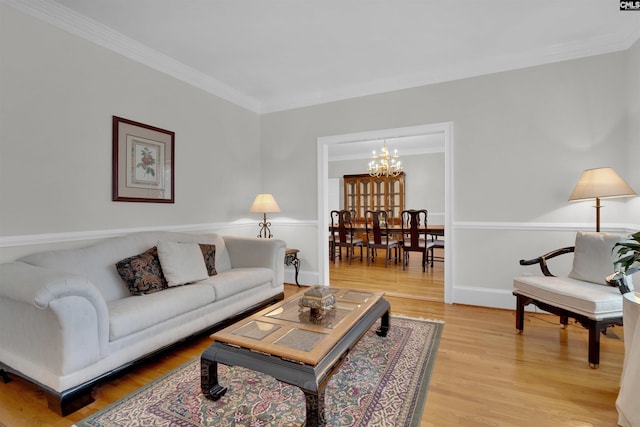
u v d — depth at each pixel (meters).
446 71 3.32
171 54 3.00
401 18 2.44
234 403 1.65
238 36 2.69
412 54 3.03
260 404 1.64
